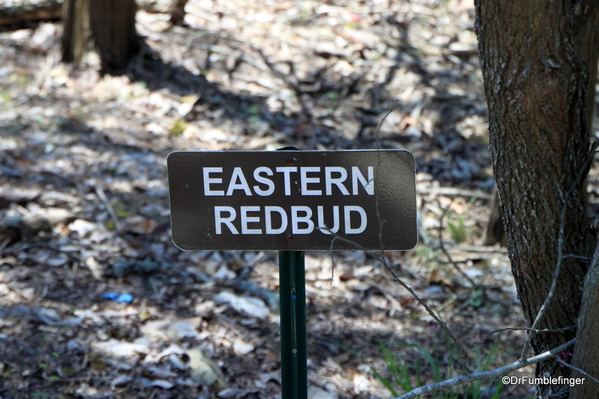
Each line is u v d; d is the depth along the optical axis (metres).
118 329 3.52
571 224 2.05
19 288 3.71
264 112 5.83
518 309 4.02
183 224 1.98
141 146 5.26
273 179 1.94
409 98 6.14
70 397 3.02
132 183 4.79
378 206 1.95
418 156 5.50
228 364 3.40
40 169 4.77
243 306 3.87
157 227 4.39
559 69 1.90
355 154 1.92
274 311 3.88
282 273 1.99
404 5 7.66
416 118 5.90
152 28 6.83
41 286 3.76
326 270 4.28
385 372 3.47
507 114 1.98
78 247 4.11
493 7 1.92
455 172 5.34
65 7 6.12
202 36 6.80
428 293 4.16
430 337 3.76
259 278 4.14
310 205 1.95
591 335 1.86
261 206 1.96
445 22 7.40
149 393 3.12
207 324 3.69
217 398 3.14
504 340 3.74
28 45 6.41
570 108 1.96
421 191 5.08
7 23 6.71
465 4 7.71
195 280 4.05
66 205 4.46
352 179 1.93
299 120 5.79
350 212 1.95
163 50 6.50
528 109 1.94
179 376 3.25
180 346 3.46
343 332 3.77
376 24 7.21
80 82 6.02
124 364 3.28
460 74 6.57
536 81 1.91
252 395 3.19
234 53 6.55
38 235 4.16
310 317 3.88
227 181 1.95
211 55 6.49
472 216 4.90
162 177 4.92
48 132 5.25
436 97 6.13
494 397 2.84
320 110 5.95
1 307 3.53
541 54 1.91
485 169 5.37
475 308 4.04
